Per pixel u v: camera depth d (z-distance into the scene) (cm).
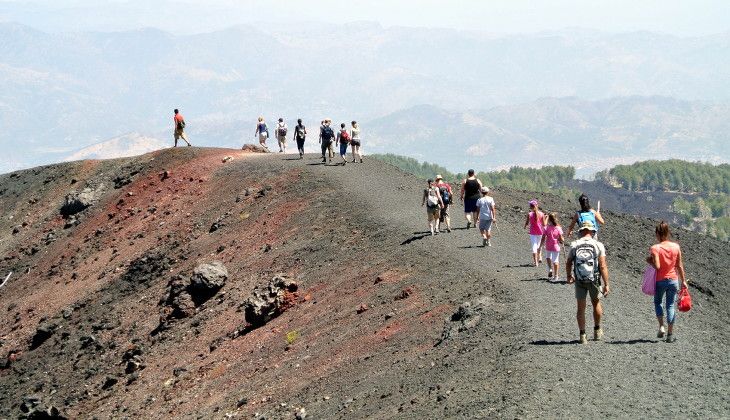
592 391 1234
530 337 1559
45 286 4644
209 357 2766
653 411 1148
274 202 4141
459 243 2733
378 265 2734
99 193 5562
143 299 3806
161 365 2972
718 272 3250
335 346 2173
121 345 3391
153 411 2516
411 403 1453
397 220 3269
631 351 1440
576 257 1465
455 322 1852
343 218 3525
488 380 1383
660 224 1540
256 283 3225
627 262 2802
